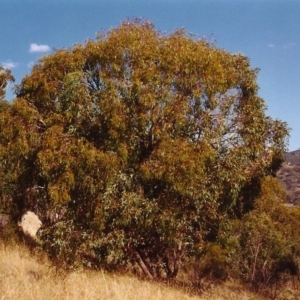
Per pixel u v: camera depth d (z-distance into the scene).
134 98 12.11
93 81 12.87
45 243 12.12
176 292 11.54
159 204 12.30
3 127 12.53
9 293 8.10
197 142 12.40
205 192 12.21
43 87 12.76
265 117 14.06
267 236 20.02
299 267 20.75
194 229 13.56
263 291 18.86
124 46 12.52
